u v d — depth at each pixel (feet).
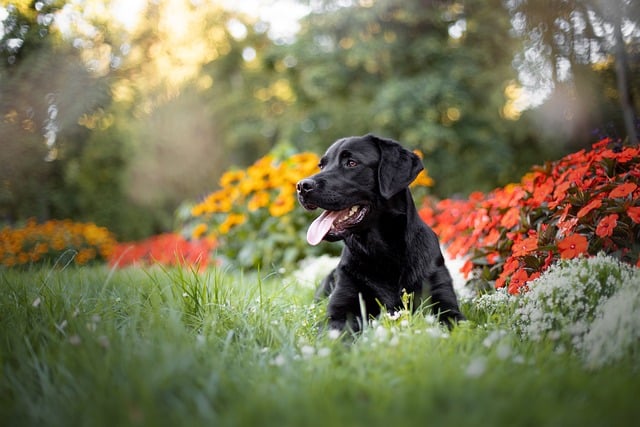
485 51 49.78
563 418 5.50
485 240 14.11
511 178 52.13
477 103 51.39
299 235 22.48
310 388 6.54
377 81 53.88
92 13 24.29
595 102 20.26
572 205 12.20
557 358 7.80
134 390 6.25
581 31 18.11
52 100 20.95
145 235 50.62
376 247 12.05
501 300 11.53
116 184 46.55
